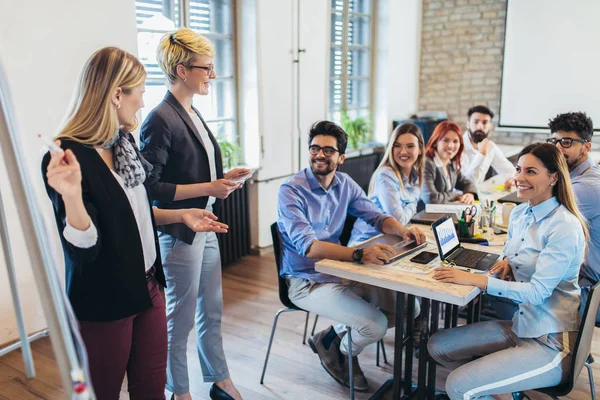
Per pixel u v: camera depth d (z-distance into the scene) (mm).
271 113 4773
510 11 6355
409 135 3012
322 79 5359
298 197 2531
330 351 2766
